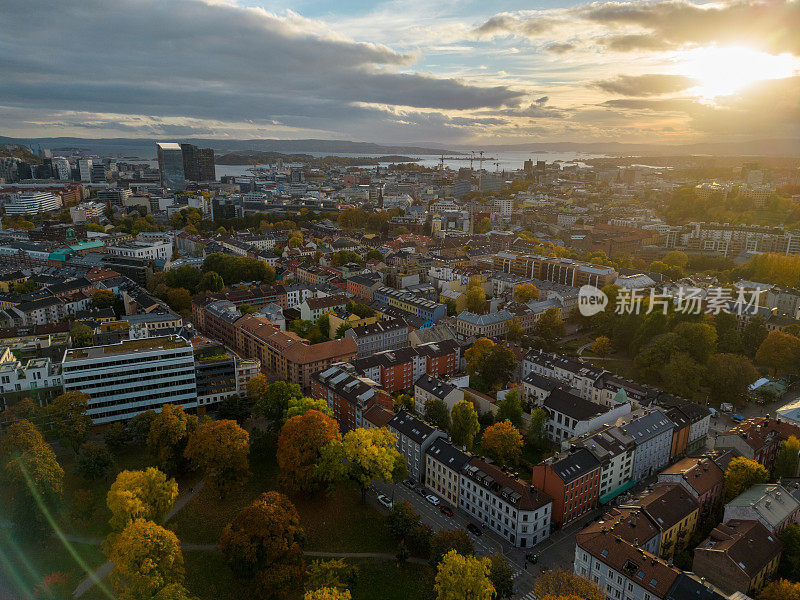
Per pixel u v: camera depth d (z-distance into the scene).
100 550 149.50
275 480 183.62
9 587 133.75
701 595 117.88
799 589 122.69
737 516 149.75
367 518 166.50
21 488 145.00
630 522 142.88
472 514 169.62
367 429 186.88
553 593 120.94
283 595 128.12
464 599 117.06
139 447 199.38
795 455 178.75
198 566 145.38
